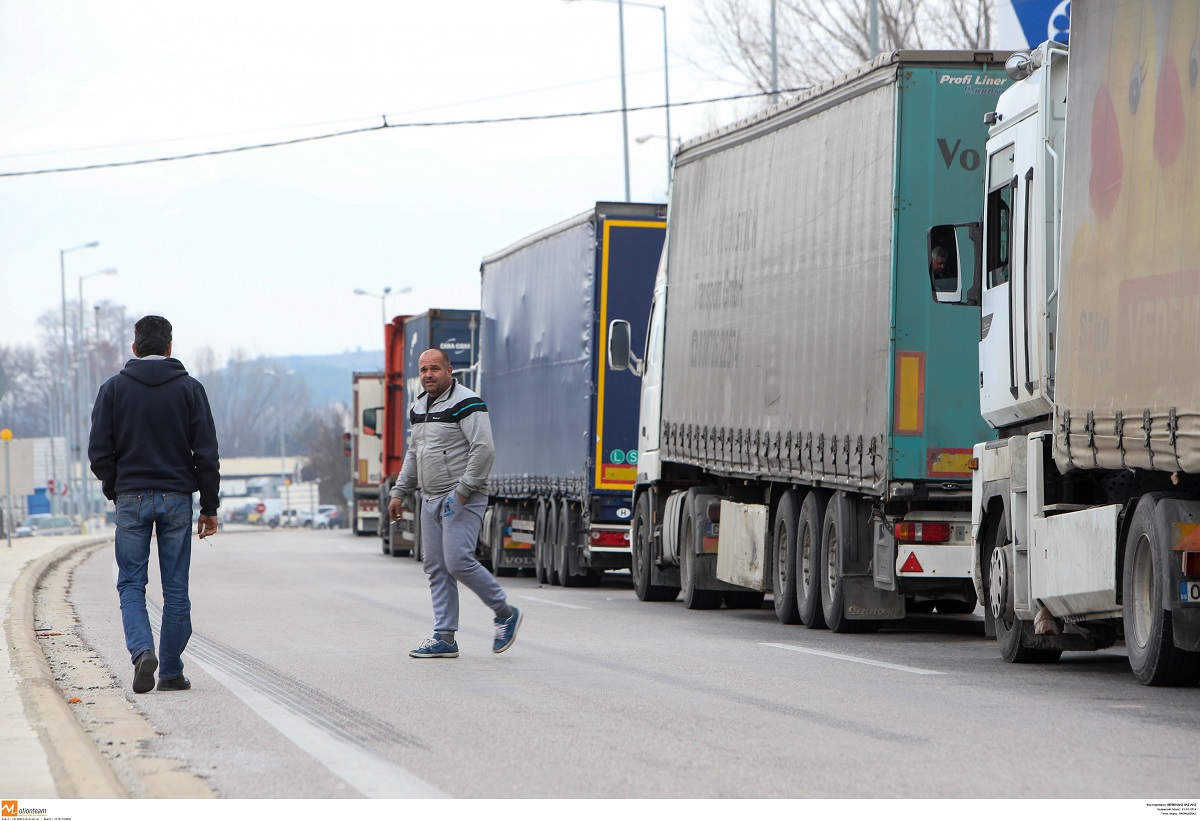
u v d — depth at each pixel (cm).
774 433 3972
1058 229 2780
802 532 3825
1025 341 2905
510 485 6625
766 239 4100
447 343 8325
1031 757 1773
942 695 2352
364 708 2234
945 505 3453
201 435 2467
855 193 3562
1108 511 2492
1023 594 2825
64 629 3719
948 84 3369
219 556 8575
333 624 3744
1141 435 2292
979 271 3152
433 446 2906
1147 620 2411
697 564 4503
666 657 2950
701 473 4912
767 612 4475
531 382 6328
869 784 1616
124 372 2458
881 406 3375
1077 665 2852
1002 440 2998
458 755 1830
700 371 4566
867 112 3522
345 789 1630
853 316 3544
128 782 1678
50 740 1877
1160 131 2255
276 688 2477
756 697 2328
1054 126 2822
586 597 5109
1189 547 2286
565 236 5897
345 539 12462
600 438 5553
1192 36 2162
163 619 2453
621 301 5578
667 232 5003
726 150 4462
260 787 1645
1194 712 2153
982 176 3356
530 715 2144
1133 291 2334
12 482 8956
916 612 4447
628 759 1781
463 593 5056
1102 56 2481
